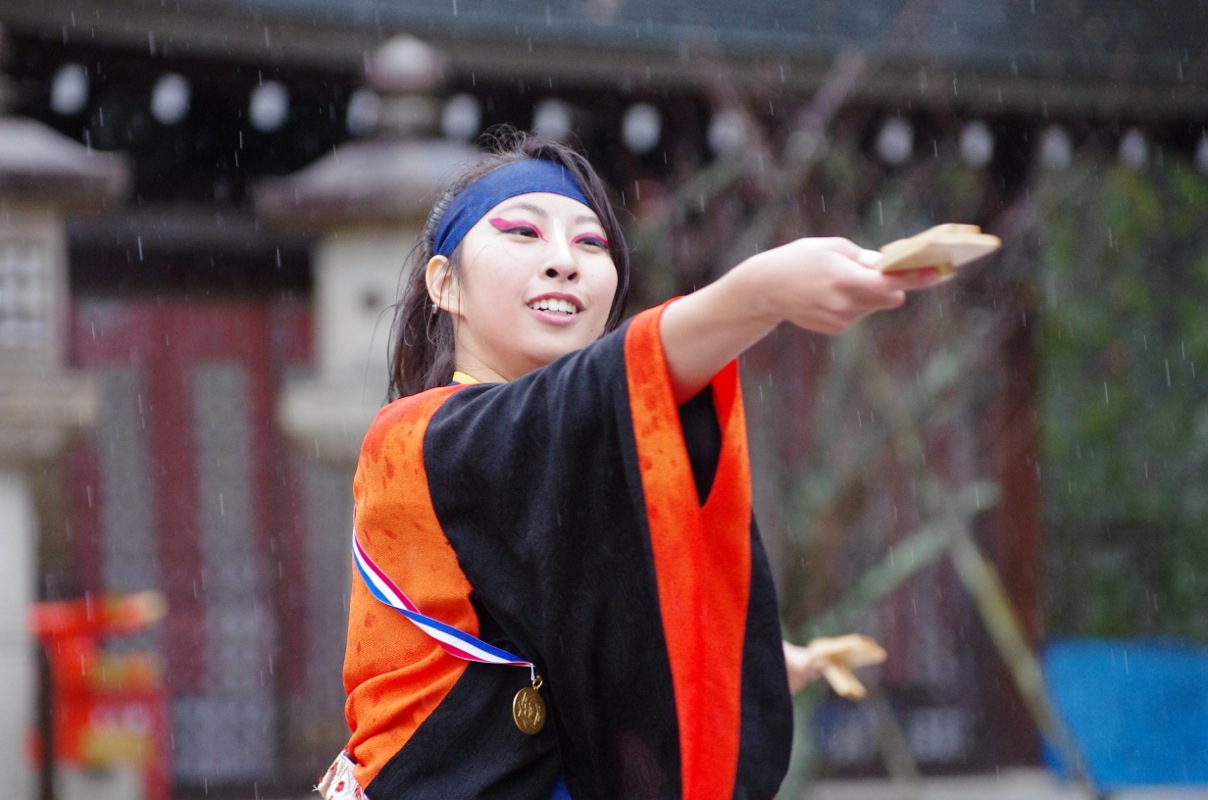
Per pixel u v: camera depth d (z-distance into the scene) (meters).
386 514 7.01
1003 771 39.66
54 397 25.98
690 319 6.05
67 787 30.44
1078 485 47.62
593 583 6.44
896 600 40.78
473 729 6.88
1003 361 39.94
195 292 32.72
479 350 7.87
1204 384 48.75
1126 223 48.88
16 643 26.62
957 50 33.25
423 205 25.41
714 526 6.36
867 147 33.00
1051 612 46.75
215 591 40.59
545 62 29.83
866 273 5.48
